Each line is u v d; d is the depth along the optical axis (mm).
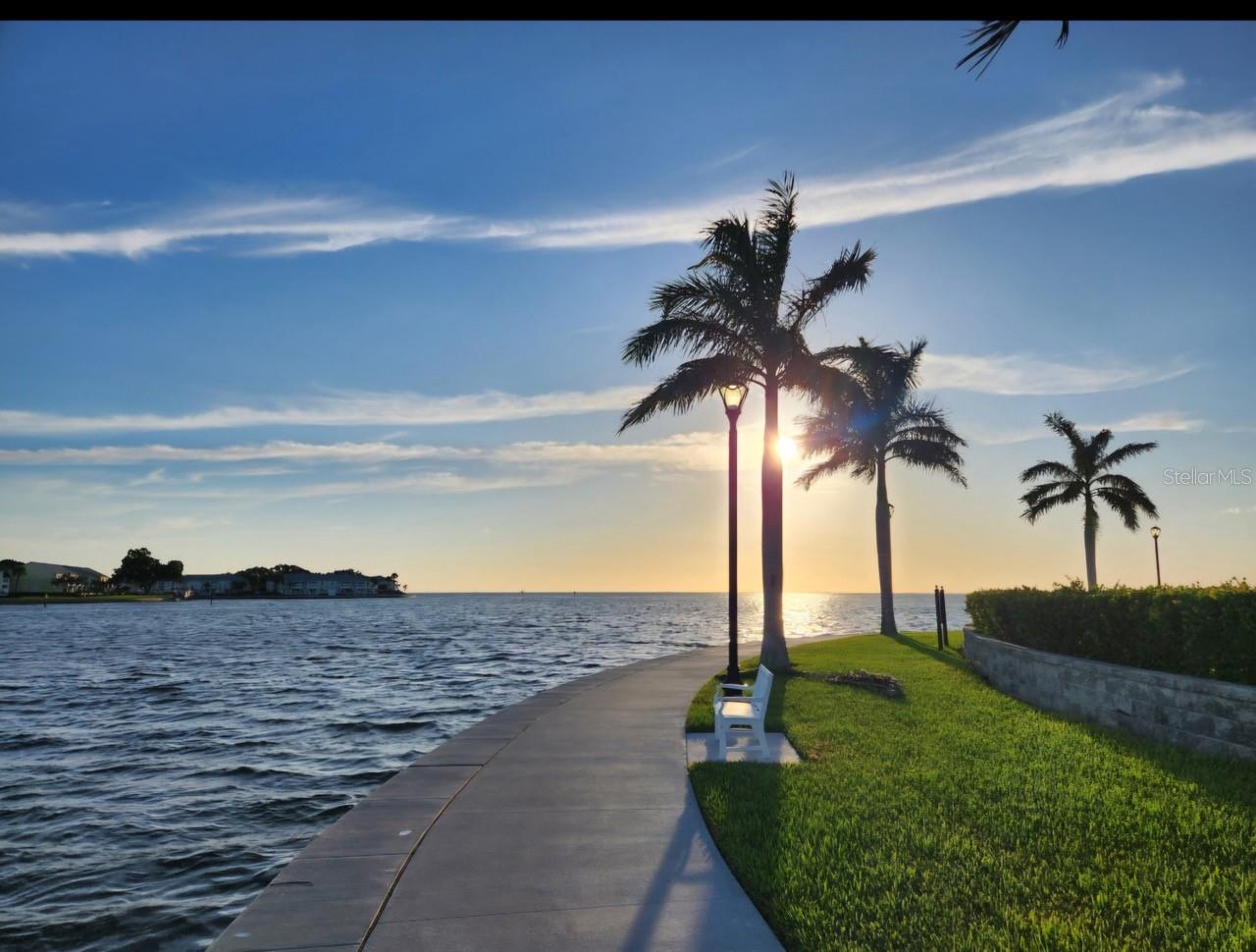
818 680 16609
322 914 5113
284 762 15852
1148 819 6867
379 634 69312
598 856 6242
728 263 19156
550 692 15500
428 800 7836
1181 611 10070
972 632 19359
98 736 19000
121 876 9672
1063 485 39938
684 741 10766
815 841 6438
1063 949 4562
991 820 6902
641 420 20297
